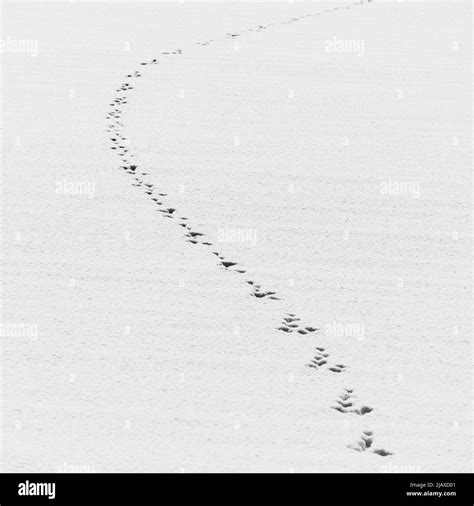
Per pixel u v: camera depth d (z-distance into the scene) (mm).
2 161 5570
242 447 2750
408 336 3537
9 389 3012
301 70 8375
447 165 5770
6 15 11258
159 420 2875
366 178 5477
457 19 11367
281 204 4996
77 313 3619
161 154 5836
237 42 9680
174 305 3740
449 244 4512
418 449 2791
